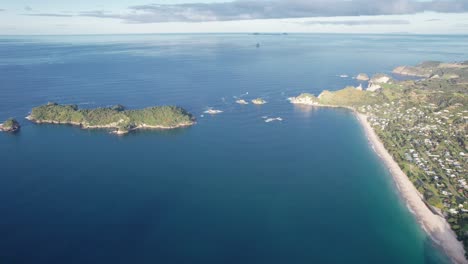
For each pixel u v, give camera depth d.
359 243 146.12
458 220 159.25
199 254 136.00
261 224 156.75
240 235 148.50
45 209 164.00
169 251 137.12
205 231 150.38
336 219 162.50
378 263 134.88
